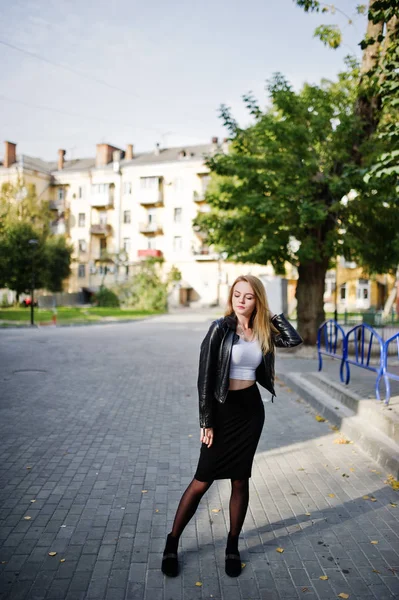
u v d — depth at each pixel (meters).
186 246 50.25
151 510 3.73
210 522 3.53
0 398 7.70
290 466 4.71
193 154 50.94
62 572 2.85
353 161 12.08
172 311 45.31
